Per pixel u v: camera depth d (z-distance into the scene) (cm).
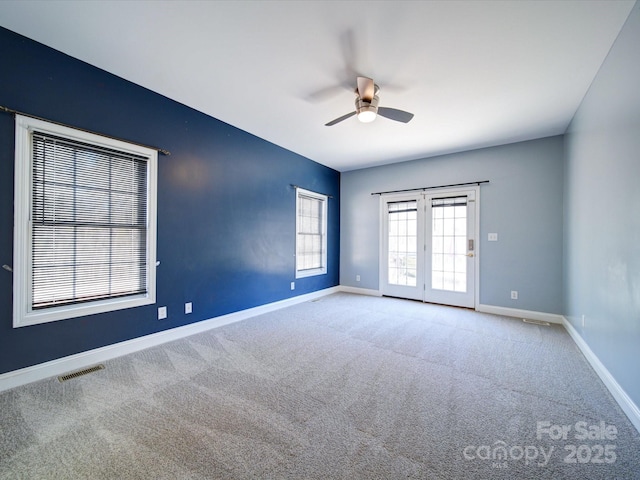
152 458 142
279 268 443
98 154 247
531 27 189
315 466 138
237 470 135
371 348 286
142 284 279
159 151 286
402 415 178
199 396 198
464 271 450
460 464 139
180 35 203
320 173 534
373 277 552
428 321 378
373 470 135
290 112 324
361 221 567
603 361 224
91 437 156
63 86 225
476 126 354
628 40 180
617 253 200
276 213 435
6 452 145
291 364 249
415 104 297
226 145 356
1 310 200
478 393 204
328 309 439
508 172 414
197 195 324
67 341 230
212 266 343
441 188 472
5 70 200
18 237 205
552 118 329
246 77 255
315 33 198
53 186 222
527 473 134
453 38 200
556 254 379
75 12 182
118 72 250
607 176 218
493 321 380
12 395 195
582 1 168
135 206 272
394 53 217
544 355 271
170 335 300
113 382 215
